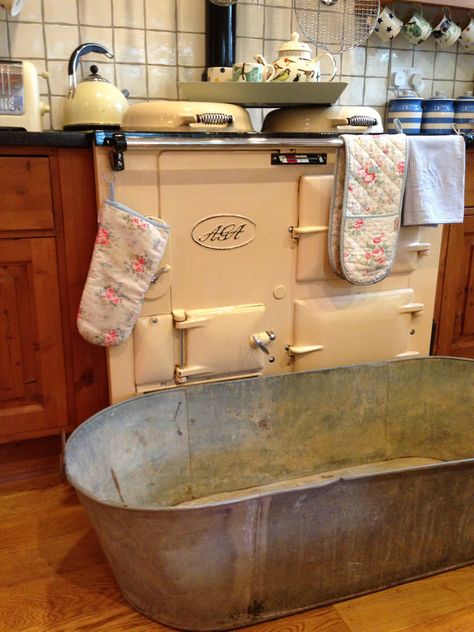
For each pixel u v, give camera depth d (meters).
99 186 1.28
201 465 1.43
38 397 1.45
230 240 1.41
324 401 1.51
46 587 1.18
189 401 1.38
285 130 1.58
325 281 1.53
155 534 0.96
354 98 2.07
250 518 0.98
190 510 0.94
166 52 1.80
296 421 1.50
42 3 1.64
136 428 1.32
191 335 1.41
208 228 1.38
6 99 1.39
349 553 1.10
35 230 1.33
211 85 1.47
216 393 1.40
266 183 1.41
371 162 1.41
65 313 1.41
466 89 2.23
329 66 2.00
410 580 1.19
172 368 1.43
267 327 1.51
